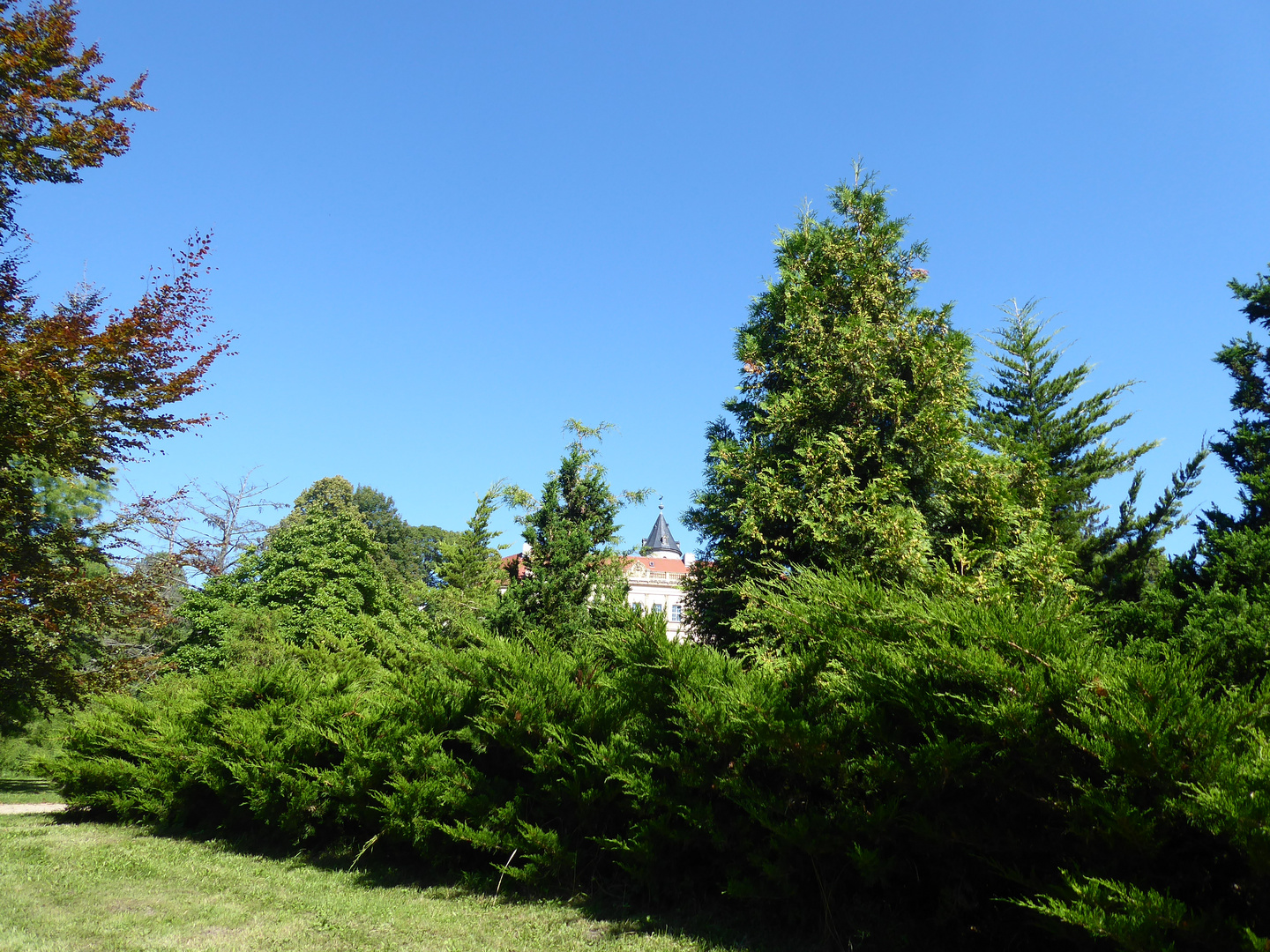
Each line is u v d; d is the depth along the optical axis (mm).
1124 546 16938
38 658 14914
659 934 5809
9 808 15312
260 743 9531
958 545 9828
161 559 16641
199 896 7156
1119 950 3955
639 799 6488
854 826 5301
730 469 11508
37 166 12211
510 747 7566
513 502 14633
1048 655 4480
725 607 11242
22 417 11250
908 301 12719
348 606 27422
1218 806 3582
